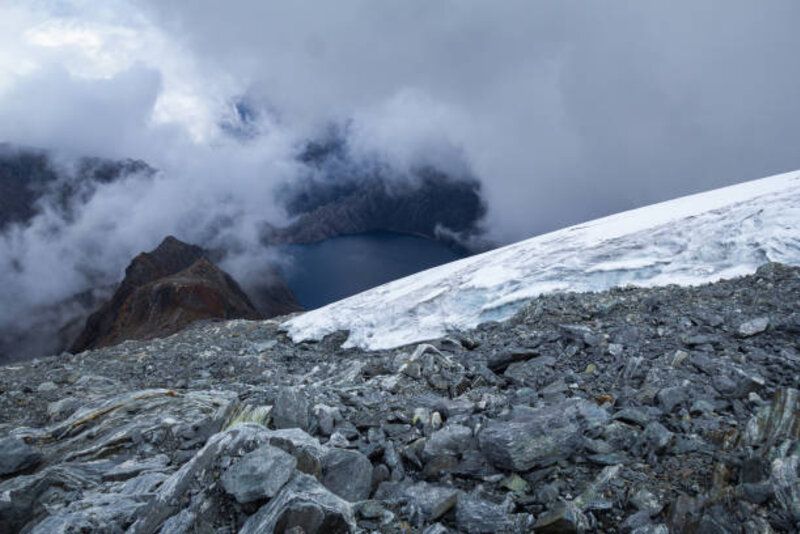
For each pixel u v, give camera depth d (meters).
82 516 7.35
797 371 10.69
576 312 18.11
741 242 21.47
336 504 6.59
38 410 16.92
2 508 8.09
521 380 12.09
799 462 6.54
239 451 7.43
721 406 9.33
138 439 11.48
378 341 23.39
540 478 7.65
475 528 6.81
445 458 8.32
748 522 6.15
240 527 6.59
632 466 7.67
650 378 10.82
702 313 14.78
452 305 24.67
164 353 25.16
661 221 28.34
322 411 10.09
